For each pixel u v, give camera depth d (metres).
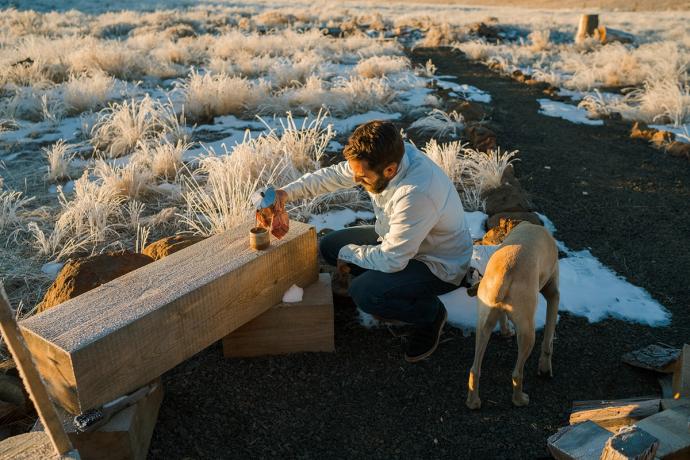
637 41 18.69
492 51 15.58
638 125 8.26
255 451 2.67
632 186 6.17
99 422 2.34
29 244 4.54
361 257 3.18
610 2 48.88
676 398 2.65
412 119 8.42
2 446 2.05
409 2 54.38
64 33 17.50
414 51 16.56
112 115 7.62
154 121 7.43
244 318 2.97
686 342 3.50
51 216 5.05
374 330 3.56
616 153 7.30
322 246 3.78
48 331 2.31
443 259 3.17
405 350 3.38
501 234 4.31
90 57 11.34
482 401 3.01
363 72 11.61
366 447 2.72
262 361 3.24
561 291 4.02
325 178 3.41
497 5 52.78
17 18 19.14
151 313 2.45
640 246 4.80
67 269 3.28
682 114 8.60
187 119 8.24
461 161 6.09
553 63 13.88
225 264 2.87
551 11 38.69
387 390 3.08
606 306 3.87
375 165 2.79
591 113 9.08
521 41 17.30
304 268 3.30
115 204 5.08
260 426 2.81
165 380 3.07
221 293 2.78
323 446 2.72
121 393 2.43
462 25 21.20
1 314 1.70
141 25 20.62
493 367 3.27
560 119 8.93
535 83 11.55
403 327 3.53
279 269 3.11
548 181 6.28
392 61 12.28
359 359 3.30
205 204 5.11
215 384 3.06
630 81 11.44
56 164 5.96
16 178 6.00
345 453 2.69
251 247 3.05
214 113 8.44
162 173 6.05
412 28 21.23
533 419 2.89
